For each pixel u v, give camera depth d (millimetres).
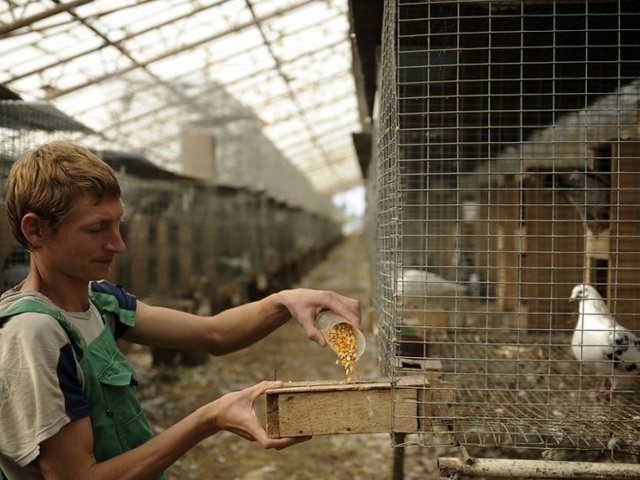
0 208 3961
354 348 1741
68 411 1347
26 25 6555
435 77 2900
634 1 2188
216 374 6789
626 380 2605
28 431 1305
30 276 1512
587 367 2822
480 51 2684
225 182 10180
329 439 4777
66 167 1404
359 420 1592
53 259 1458
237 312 1945
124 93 9133
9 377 1320
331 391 1581
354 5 2600
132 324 1810
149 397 5879
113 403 1520
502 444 1713
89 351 1509
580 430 1799
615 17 2354
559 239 3758
